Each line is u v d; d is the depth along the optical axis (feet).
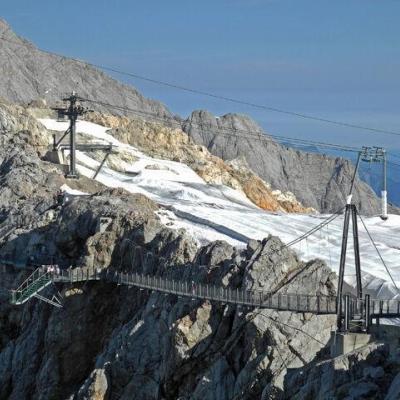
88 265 490.90
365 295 350.84
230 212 643.45
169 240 463.01
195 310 386.93
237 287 393.50
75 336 478.18
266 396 333.42
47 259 539.70
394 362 295.07
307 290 380.17
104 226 504.43
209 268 409.90
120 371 414.21
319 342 357.41
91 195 582.35
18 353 501.56
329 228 614.75
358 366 298.56
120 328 445.78
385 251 543.80
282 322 360.89
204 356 380.99
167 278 435.53
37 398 473.67
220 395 363.56
